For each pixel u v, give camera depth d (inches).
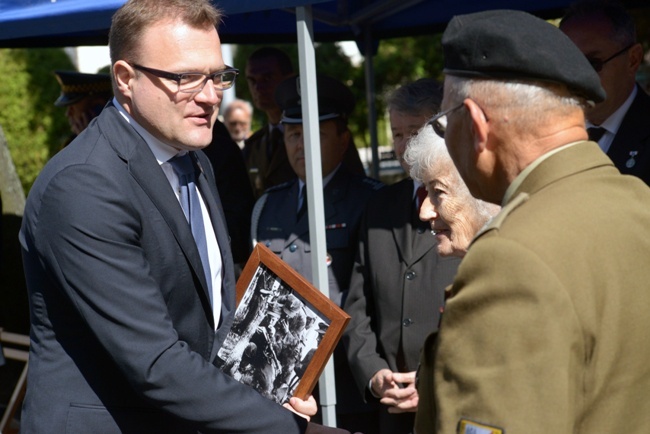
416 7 187.2
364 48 208.4
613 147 118.3
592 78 59.4
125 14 84.1
